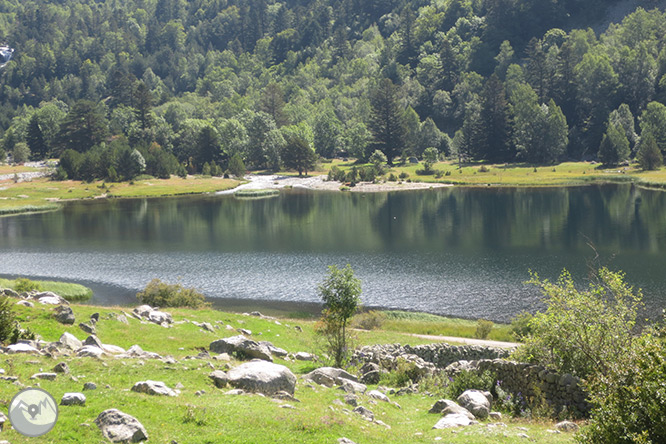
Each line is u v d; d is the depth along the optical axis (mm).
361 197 164625
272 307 54469
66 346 20750
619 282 21672
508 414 19156
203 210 140750
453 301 55094
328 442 12898
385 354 30375
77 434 11789
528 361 22312
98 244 92250
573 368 20281
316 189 193750
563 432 15781
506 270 67562
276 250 84938
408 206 138625
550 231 95000
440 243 87750
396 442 13984
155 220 122688
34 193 178125
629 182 169500
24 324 25234
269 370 17656
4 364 16719
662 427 11633
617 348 19516
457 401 19641
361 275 67312
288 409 15023
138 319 32156
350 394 18703
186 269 72250
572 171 199375
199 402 14727
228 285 63719
